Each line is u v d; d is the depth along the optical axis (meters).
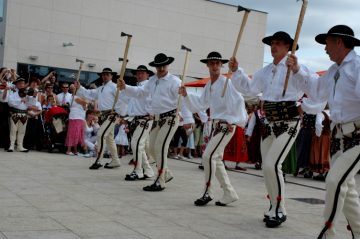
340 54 3.95
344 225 5.10
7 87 10.45
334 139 3.98
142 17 18.44
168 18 18.92
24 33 16.58
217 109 5.80
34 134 11.02
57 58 17.11
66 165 8.73
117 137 11.28
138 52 18.42
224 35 20.06
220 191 6.86
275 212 4.80
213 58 5.78
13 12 16.39
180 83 6.62
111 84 8.56
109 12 17.86
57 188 6.14
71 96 11.61
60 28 17.11
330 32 3.96
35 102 10.86
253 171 10.15
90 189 6.27
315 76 4.43
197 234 4.27
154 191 6.48
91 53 17.66
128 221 4.59
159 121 6.67
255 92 5.20
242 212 5.40
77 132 10.78
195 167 10.08
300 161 9.52
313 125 9.41
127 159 10.87
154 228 4.38
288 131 4.82
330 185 3.78
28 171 7.52
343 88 3.87
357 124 3.80
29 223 4.27
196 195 6.34
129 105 8.45
